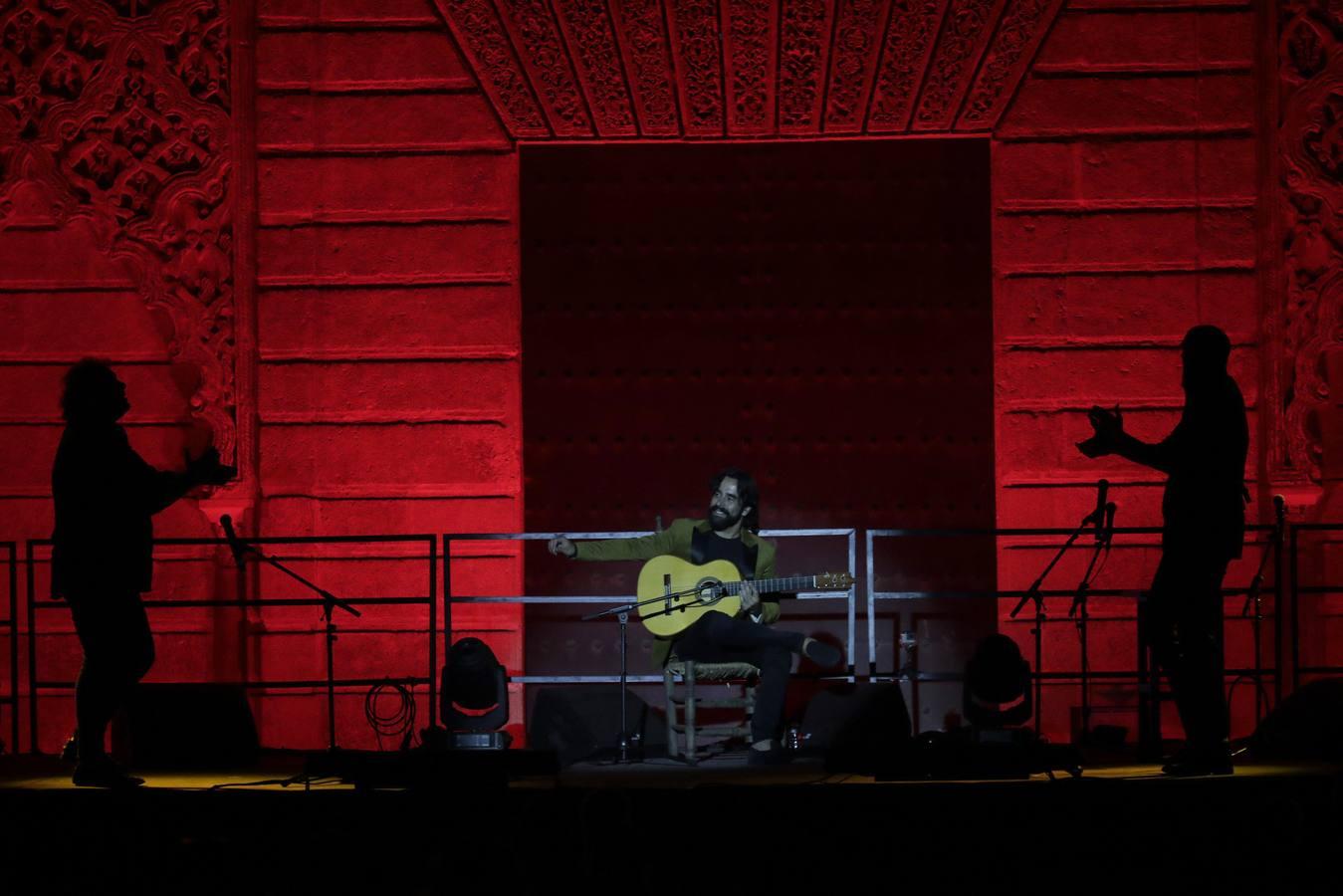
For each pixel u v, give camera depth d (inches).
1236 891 320.8
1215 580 340.8
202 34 496.7
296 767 397.4
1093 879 321.4
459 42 495.8
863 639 496.4
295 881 332.5
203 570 500.4
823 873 322.3
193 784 349.1
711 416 506.9
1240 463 344.8
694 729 394.6
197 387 503.2
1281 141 484.7
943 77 492.1
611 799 324.8
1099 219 492.4
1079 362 492.4
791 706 493.4
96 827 337.4
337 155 500.1
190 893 333.7
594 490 506.9
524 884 327.9
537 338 507.8
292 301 498.3
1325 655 480.1
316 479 497.7
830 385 505.7
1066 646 487.5
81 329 508.7
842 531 425.4
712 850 323.9
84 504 353.4
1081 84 492.4
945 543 500.4
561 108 499.2
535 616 503.2
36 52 496.4
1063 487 491.2
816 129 501.0
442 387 499.8
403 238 500.1
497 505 499.2
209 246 496.7
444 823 331.6
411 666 493.0
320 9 500.1
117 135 496.7
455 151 501.0
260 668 491.2
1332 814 323.0
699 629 397.4
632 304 507.8
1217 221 489.1
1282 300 484.4
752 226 507.8
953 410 502.6
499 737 382.9
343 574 497.0
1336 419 486.0
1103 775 339.3
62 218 493.4
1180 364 489.1
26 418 510.0
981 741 362.3
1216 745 335.0
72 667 507.8
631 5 490.0
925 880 321.7
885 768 332.5
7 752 498.9
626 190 509.0
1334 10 482.0
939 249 503.8
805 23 489.4
